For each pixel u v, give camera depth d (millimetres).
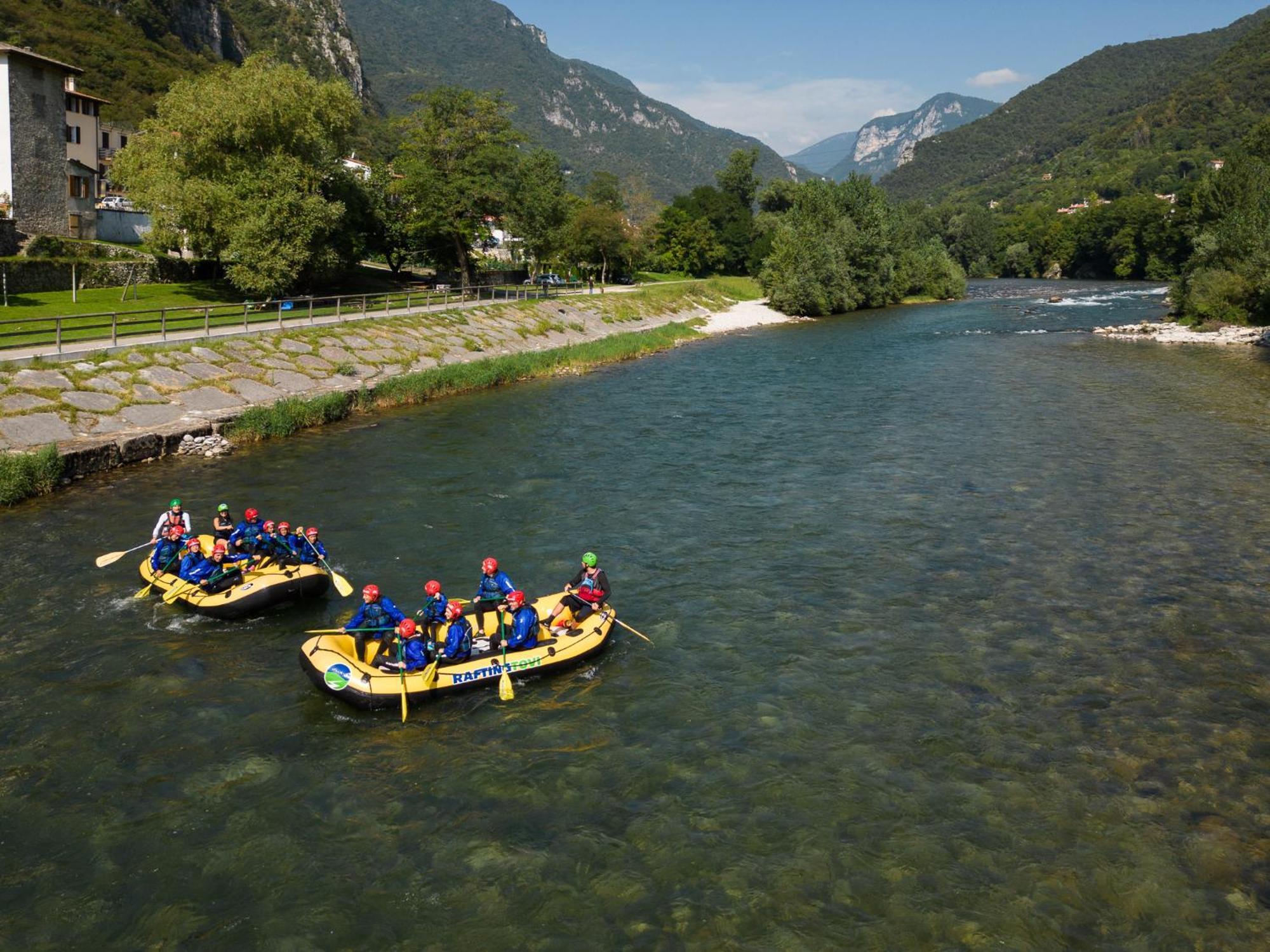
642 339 52031
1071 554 17594
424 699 12055
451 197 60375
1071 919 8352
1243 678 12734
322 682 11758
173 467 23625
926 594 15812
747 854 9266
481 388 37438
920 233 150625
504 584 13422
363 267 71438
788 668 13211
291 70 51031
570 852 9320
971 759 10867
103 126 75312
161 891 8789
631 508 20750
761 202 132750
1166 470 23406
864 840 9461
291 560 15727
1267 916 8328
